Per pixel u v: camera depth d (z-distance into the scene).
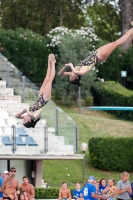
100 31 84.94
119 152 54.34
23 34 68.88
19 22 82.25
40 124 48.88
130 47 72.50
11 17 81.88
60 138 47.53
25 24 82.25
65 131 48.44
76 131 48.19
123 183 36.62
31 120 25.03
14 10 81.44
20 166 47.41
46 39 69.94
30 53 68.31
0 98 52.41
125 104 65.75
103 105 67.88
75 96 67.81
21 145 45.75
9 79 53.88
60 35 68.88
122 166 54.28
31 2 80.50
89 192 37.34
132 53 72.06
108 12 84.62
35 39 68.75
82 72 23.97
